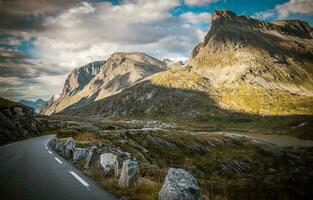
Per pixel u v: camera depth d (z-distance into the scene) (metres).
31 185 14.01
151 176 19.69
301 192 37.09
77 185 14.05
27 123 82.56
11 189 13.10
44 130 103.81
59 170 18.92
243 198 28.12
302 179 47.16
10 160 24.47
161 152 84.50
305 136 169.75
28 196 11.77
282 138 168.38
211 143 105.50
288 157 94.06
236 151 96.81
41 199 11.29
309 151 104.12
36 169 19.36
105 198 11.52
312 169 66.19
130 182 13.29
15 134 63.81
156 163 72.12
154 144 91.75
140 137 94.38
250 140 111.38
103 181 15.04
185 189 9.66
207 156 89.06
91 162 20.33
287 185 41.09
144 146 86.88
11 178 15.92
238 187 35.50
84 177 16.30
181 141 99.75
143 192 12.35
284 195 35.31
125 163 13.71
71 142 28.16
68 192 12.52
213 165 77.69
